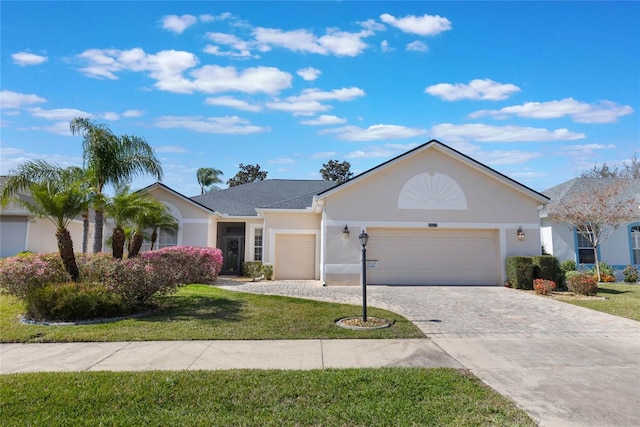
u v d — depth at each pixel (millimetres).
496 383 5352
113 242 12039
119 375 5465
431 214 16844
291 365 6031
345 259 16547
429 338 7781
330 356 6527
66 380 5270
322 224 17484
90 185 12867
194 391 4902
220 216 20766
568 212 19078
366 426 4062
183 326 8453
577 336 8055
